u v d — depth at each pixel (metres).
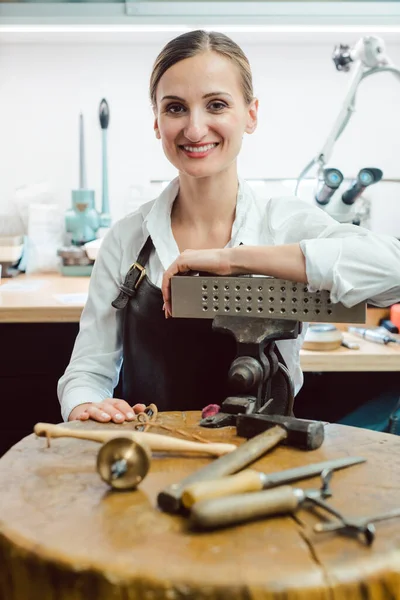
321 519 0.81
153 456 1.01
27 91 2.93
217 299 1.24
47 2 2.41
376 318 2.43
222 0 2.38
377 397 2.32
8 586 0.78
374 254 1.19
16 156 2.99
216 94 1.35
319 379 2.39
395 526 0.80
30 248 2.91
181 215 1.57
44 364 2.30
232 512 0.78
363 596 0.70
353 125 2.91
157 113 1.44
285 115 2.92
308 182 2.92
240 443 1.08
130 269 1.53
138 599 0.69
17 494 0.89
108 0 2.42
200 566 0.71
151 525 0.80
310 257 1.18
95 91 2.93
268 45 2.86
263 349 1.21
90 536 0.77
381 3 2.36
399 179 2.85
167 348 1.48
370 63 2.32
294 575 0.69
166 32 2.66
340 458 1.00
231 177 1.50
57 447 1.06
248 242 1.49
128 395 1.58
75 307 2.15
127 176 3.00
